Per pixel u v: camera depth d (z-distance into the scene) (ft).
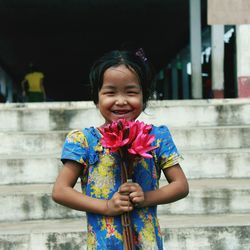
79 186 13.98
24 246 11.55
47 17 44.39
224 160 15.81
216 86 29.25
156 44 55.67
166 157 6.89
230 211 13.61
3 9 41.73
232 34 37.70
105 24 47.47
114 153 6.67
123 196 6.25
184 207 13.56
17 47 55.83
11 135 17.48
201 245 11.66
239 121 19.95
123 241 6.46
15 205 13.42
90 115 19.43
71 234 11.55
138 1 40.14
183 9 42.27
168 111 19.77
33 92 40.65
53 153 17.29
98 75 6.75
